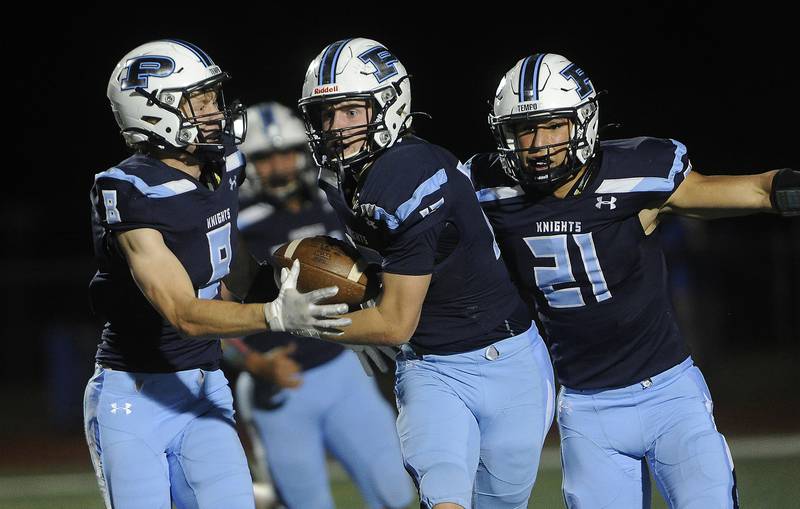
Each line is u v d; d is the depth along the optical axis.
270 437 15.99
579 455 12.84
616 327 12.60
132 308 12.17
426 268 11.67
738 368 38.22
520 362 12.84
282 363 15.70
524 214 12.58
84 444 32.12
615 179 12.39
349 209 12.32
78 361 36.72
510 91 12.32
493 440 12.83
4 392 42.84
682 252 39.09
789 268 41.44
